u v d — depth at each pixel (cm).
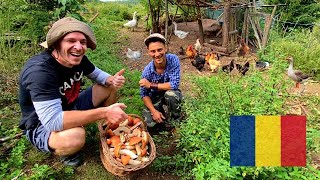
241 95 142
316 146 126
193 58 290
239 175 112
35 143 123
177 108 154
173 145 146
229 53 310
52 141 117
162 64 150
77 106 138
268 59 186
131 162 113
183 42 359
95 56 260
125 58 294
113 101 143
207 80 162
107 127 124
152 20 369
